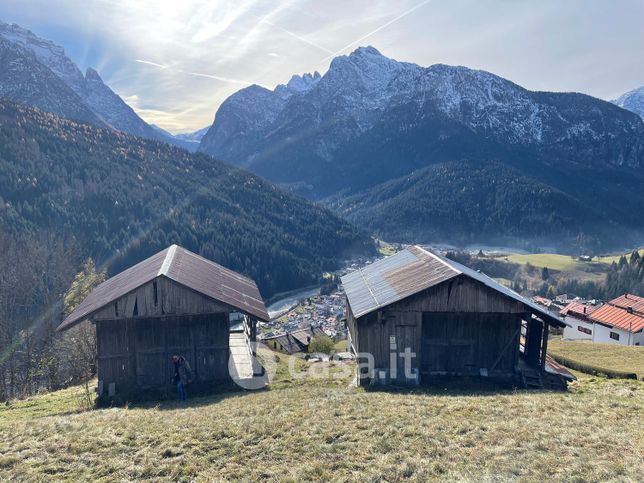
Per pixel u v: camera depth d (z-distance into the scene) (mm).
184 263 31609
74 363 41219
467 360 27531
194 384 27328
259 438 15664
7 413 24656
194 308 27172
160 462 14109
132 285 27469
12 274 52906
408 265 33312
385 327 27156
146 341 27203
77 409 24297
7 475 13352
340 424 16750
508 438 14734
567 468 12219
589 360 38250
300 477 12734
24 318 48344
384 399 20906
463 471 12461
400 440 14961
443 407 18969
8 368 42844
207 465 13828
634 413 17375
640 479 11344
